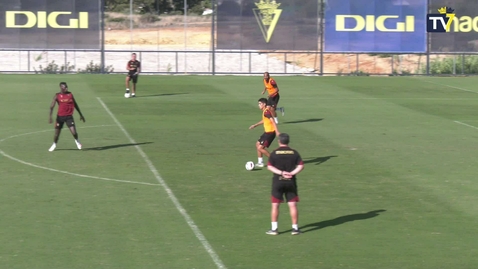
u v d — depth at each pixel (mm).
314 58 101000
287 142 28000
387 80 93500
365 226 29734
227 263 24953
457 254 26391
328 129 54531
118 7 99062
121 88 79375
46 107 63438
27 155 42875
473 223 30422
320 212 31766
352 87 85000
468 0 99062
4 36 92938
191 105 67000
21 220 29719
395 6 98188
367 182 37594
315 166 41344
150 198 33562
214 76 95125
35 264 24547
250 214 31141
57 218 30078
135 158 42562
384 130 54562
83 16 94375
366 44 98312
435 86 87375
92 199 33219
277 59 100625
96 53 97750
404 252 26516
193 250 26250
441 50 99500
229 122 57312
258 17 96250
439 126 57156
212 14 95438
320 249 26688
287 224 29812
